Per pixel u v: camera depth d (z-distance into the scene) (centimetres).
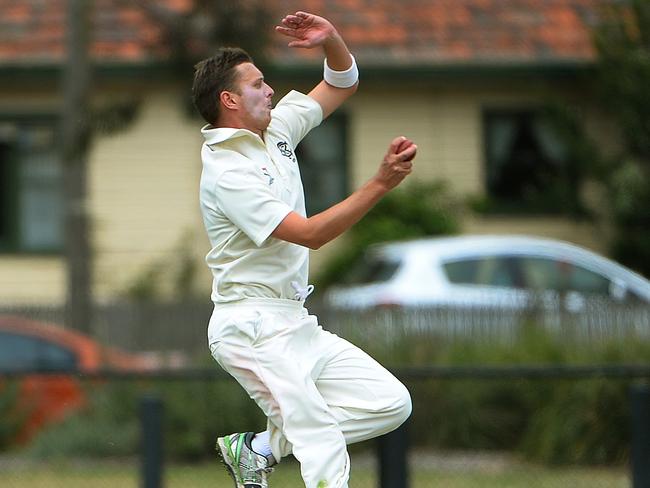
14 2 7650
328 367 2184
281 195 2155
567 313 5112
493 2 8000
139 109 5816
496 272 5791
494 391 4656
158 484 3409
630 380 4128
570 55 7600
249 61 2198
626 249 7394
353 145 7706
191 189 7544
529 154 7800
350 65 2358
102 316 6056
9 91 7500
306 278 2202
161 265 7288
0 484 4150
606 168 7362
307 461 2106
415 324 5153
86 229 5981
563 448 4541
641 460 3253
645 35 7325
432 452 4666
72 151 5809
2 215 7519
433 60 7531
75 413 4431
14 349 5112
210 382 4541
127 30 7412
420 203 7406
